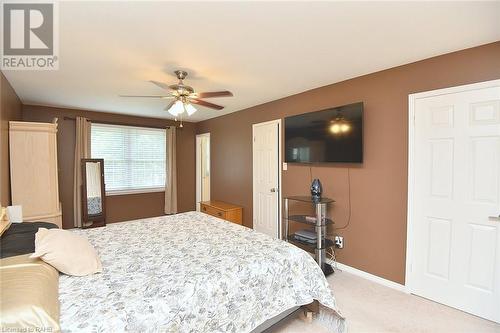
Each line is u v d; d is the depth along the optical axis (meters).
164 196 5.80
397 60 2.52
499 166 2.08
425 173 2.48
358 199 3.01
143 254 1.98
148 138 5.57
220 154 5.39
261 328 1.82
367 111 2.91
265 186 4.29
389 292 2.63
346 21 1.82
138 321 1.25
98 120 4.91
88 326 1.14
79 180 4.67
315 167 3.49
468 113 2.22
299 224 3.75
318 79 3.09
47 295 1.21
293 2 1.60
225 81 3.15
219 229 2.66
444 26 1.88
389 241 2.75
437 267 2.42
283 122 3.94
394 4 1.62
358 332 2.01
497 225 2.10
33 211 3.22
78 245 1.74
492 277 2.13
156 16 1.75
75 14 1.72
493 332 2.00
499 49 2.08
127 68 2.68
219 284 1.58
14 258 1.52
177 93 2.67
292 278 1.95
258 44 2.17
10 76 2.88
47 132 3.32
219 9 1.67
